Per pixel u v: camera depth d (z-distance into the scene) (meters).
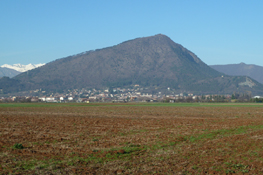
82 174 18.44
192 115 70.44
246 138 30.50
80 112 81.88
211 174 18.41
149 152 24.62
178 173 18.56
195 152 24.27
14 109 97.62
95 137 32.53
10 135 33.41
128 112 81.81
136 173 18.66
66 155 23.44
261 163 20.70
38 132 36.44
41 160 21.58
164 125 45.16
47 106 123.62
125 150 25.22
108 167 20.09
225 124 46.47
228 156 22.84
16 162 20.81
